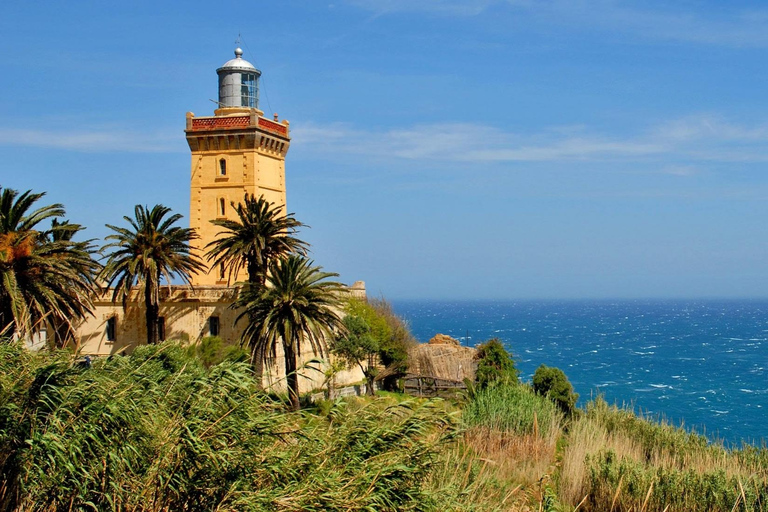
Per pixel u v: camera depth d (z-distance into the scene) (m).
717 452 29.95
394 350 65.81
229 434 15.07
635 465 24.59
